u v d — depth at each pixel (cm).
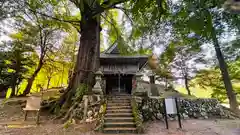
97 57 966
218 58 1034
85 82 845
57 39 1681
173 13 515
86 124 618
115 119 614
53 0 981
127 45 1200
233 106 927
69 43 1847
